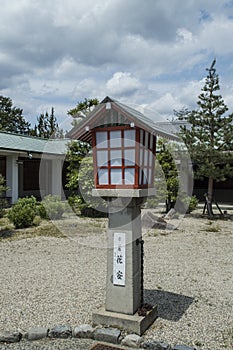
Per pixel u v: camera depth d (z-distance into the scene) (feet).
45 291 13.32
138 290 10.18
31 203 33.37
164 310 11.26
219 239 25.31
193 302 12.09
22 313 11.12
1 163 47.65
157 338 9.26
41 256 19.52
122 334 9.37
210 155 36.06
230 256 19.84
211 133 36.96
